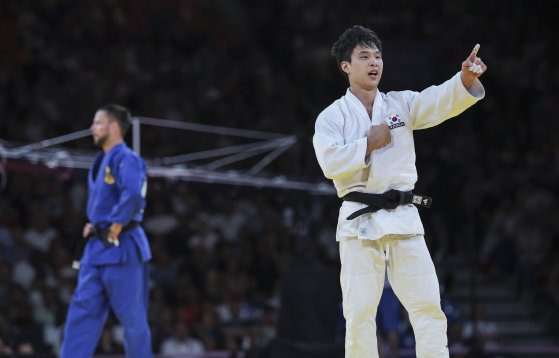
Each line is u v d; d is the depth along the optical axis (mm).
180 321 38469
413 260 15781
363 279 15820
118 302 21188
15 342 34344
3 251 39594
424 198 15875
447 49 40875
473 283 35531
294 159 47781
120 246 21203
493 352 34906
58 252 40375
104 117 21828
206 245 43875
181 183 28969
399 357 33625
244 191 31047
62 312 36656
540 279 47094
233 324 38875
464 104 15711
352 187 16000
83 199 44562
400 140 15930
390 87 35031
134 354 21312
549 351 35219
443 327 15789
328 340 28594
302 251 31250
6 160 25750
